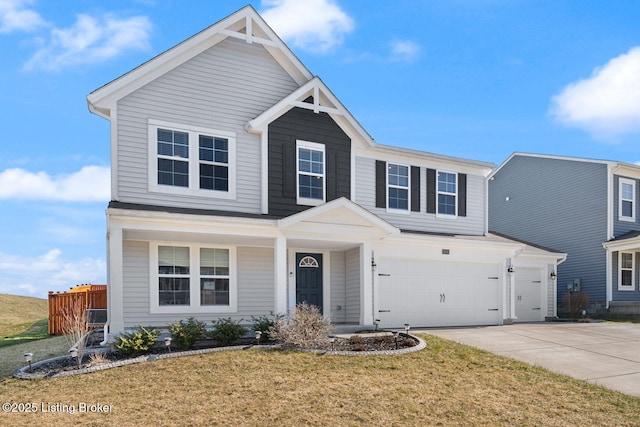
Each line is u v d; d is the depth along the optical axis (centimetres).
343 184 1367
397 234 1302
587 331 1346
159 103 1159
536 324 1559
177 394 663
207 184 1200
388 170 1520
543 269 1803
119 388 689
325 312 1373
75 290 1584
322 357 868
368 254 1288
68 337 1154
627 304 1884
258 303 1270
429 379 764
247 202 1238
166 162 1157
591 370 866
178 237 1138
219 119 1230
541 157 2308
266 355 871
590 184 2066
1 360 884
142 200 1116
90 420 567
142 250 1145
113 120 1102
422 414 611
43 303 2641
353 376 760
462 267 1510
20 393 667
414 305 1413
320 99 1373
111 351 894
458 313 1480
